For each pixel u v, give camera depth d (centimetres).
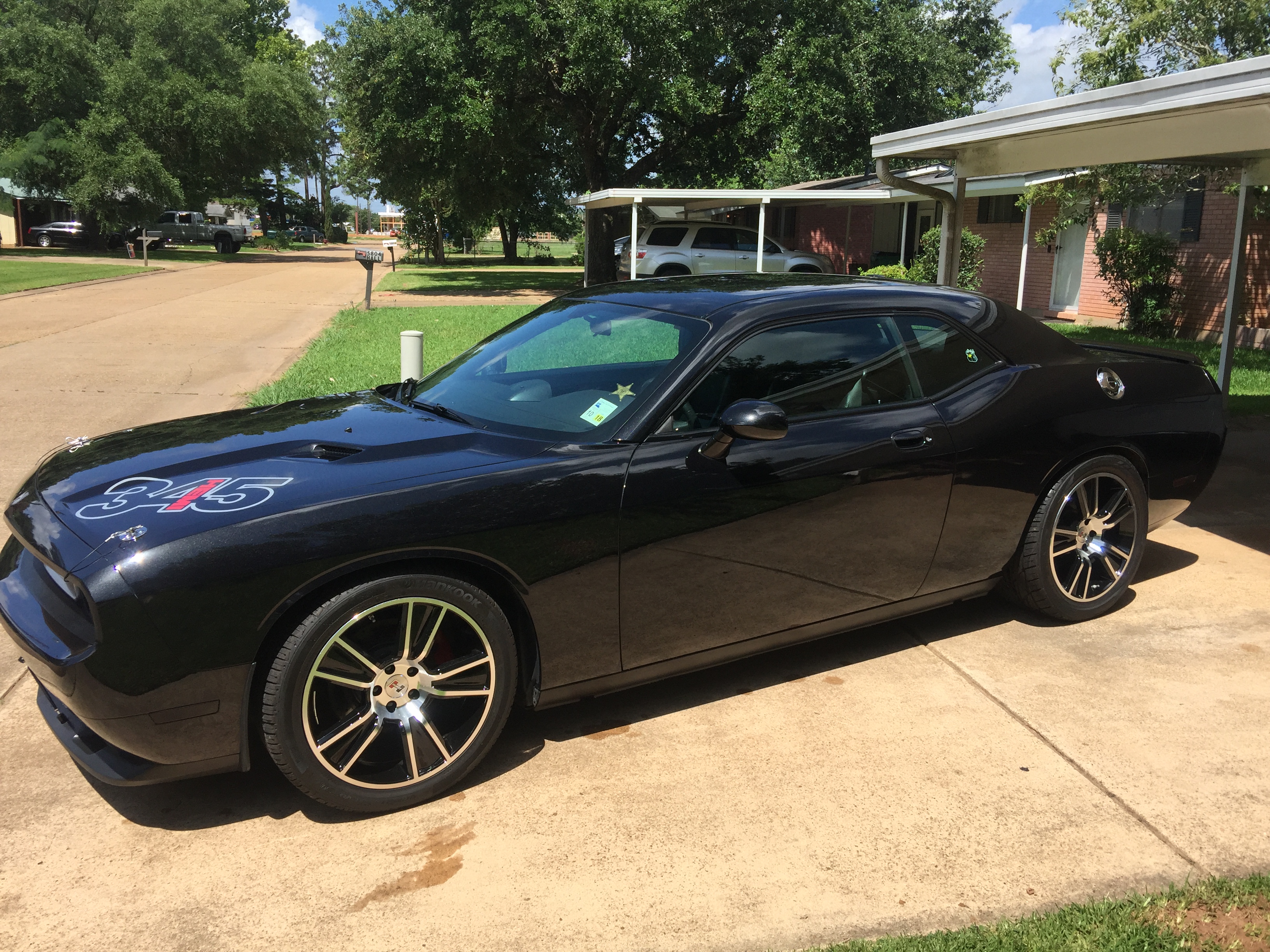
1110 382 409
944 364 373
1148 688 359
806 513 331
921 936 230
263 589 253
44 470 328
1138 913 236
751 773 304
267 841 270
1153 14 1073
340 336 1382
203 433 344
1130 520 422
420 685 282
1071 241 1714
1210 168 844
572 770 307
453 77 2255
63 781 301
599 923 237
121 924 237
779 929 234
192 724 254
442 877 255
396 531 267
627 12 2103
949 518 365
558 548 291
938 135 697
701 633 328
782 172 2573
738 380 330
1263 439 774
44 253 3972
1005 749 317
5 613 278
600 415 320
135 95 4100
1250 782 296
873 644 402
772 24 2469
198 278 2770
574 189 3222
